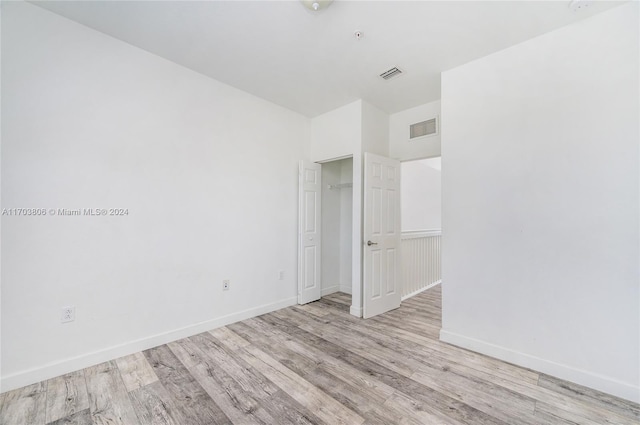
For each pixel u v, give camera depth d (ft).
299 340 8.61
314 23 6.72
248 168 10.55
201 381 6.42
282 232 11.78
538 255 7.06
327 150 12.35
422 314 11.12
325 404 5.67
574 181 6.61
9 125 6.06
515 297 7.37
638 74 5.91
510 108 7.55
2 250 5.97
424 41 7.39
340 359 7.46
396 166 12.12
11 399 5.71
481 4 6.06
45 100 6.48
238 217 10.22
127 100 7.69
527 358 7.11
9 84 6.07
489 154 7.89
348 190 14.64
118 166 7.53
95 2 6.16
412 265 14.48
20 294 6.14
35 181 6.34
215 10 6.32
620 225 6.07
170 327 8.44
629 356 5.91
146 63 8.03
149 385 6.26
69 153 6.79
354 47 7.69
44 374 6.37
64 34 6.73
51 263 6.52
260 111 10.96
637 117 5.92
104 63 7.30
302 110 12.19
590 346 6.33
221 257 9.70
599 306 6.26
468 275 8.20
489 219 7.85
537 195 7.10
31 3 6.30
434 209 19.67
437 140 11.07
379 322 10.21
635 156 5.93
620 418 5.33
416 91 10.32
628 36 6.00
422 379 6.57
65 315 6.68
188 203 8.89
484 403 5.73
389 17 6.48
